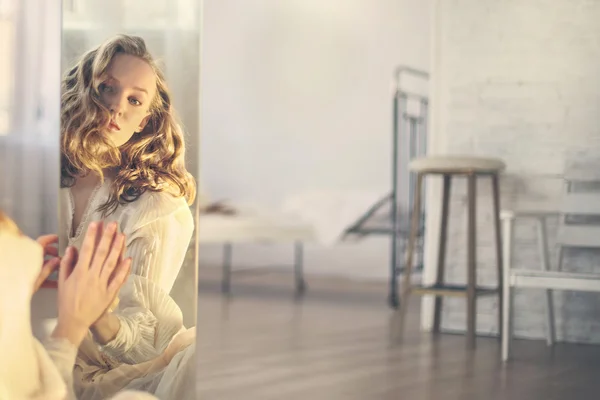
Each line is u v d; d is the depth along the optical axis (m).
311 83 6.38
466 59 3.65
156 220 1.82
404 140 5.96
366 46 6.20
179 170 1.83
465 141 3.66
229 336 3.37
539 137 3.54
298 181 6.42
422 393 2.30
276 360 2.81
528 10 3.55
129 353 1.81
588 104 3.47
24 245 1.77
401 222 5.00
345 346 3.16
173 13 1.81
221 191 6.63
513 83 3.58
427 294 3.35
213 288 5.40
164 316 1.82
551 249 3.51
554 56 3.52
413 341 3.33
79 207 1.81
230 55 6.62
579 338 3.45
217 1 6.65
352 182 6.25
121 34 1.81
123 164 1.82
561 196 3.47
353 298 4.97
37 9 1.94
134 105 1.81
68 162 1.81
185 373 1.83
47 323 1.76
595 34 3.46
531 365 2.81
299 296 5.02
